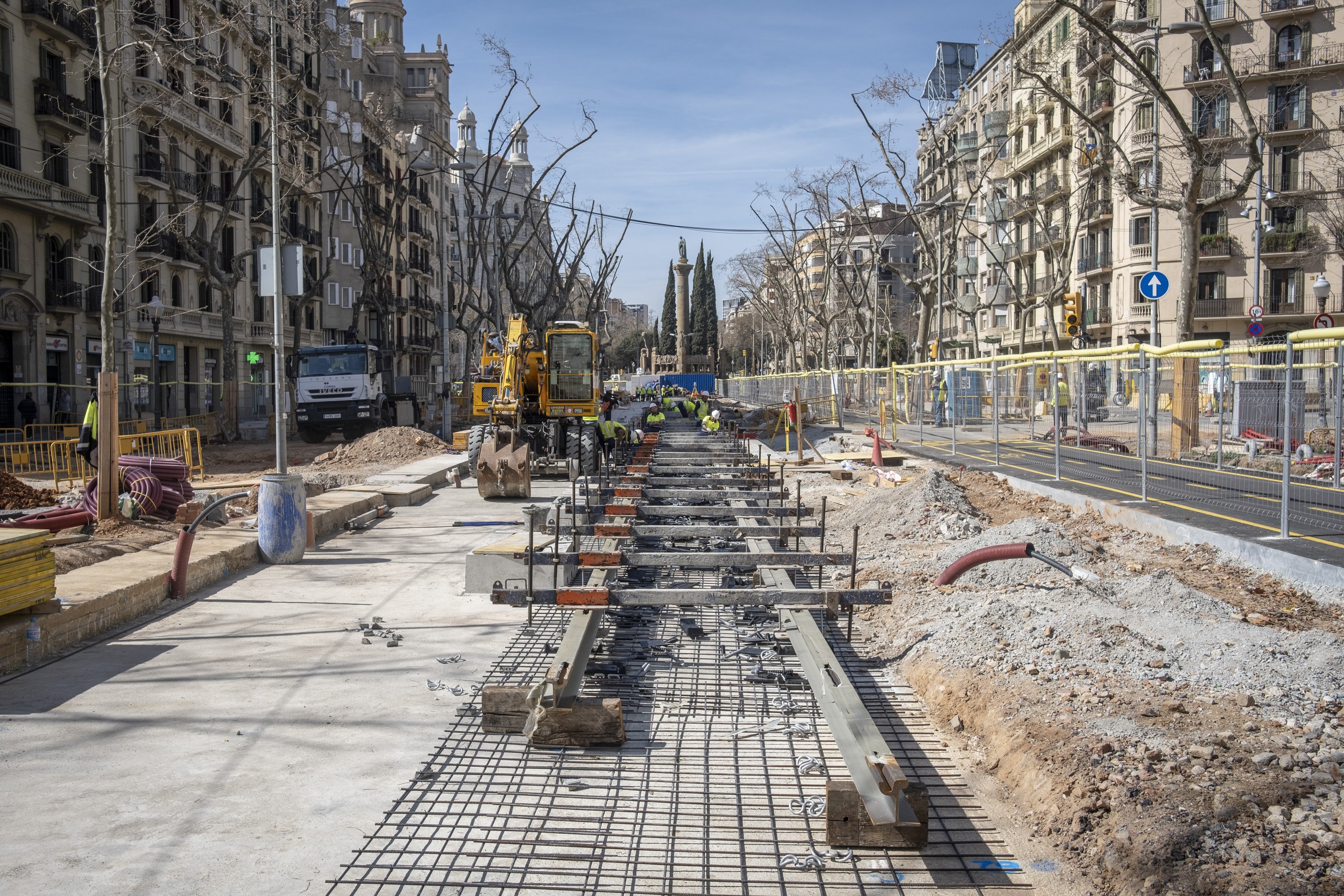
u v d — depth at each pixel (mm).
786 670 6871
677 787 5031
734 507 11047
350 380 33688
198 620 8719
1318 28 43938
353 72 69875
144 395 39281
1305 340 9711
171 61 34062
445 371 35375
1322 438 13867
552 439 21812
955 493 13359
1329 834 3934
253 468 24578
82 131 34500
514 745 5629
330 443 34688
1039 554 7738
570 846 4402
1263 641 6227
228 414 34688
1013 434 20594
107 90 14188
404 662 7367
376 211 65500
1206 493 13812
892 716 6090
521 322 21250
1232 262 46719
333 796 4953
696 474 14891
